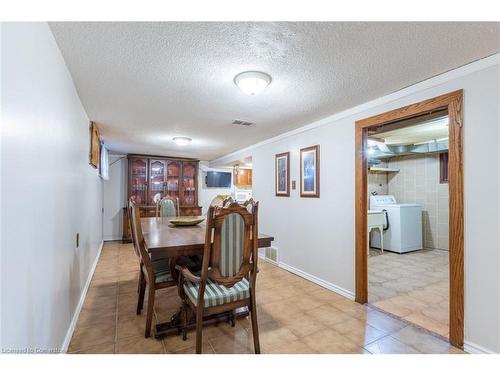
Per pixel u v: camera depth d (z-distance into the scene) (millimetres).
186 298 1870
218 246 1590
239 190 7441
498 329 1605
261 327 2086
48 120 1371
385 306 2490
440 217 4992
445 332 2008
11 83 920
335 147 2912
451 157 1838
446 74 1893
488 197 1659
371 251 4855
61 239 1661
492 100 1650
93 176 3416
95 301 2555
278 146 3979
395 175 5801
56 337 1534
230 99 2471
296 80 2043
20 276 997
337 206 2875
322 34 1447
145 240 1988
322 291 2889
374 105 2463
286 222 3750
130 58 1721
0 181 836
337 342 1873
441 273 3549
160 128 3578
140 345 1808
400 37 1472
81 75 1959
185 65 1813
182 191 6477
